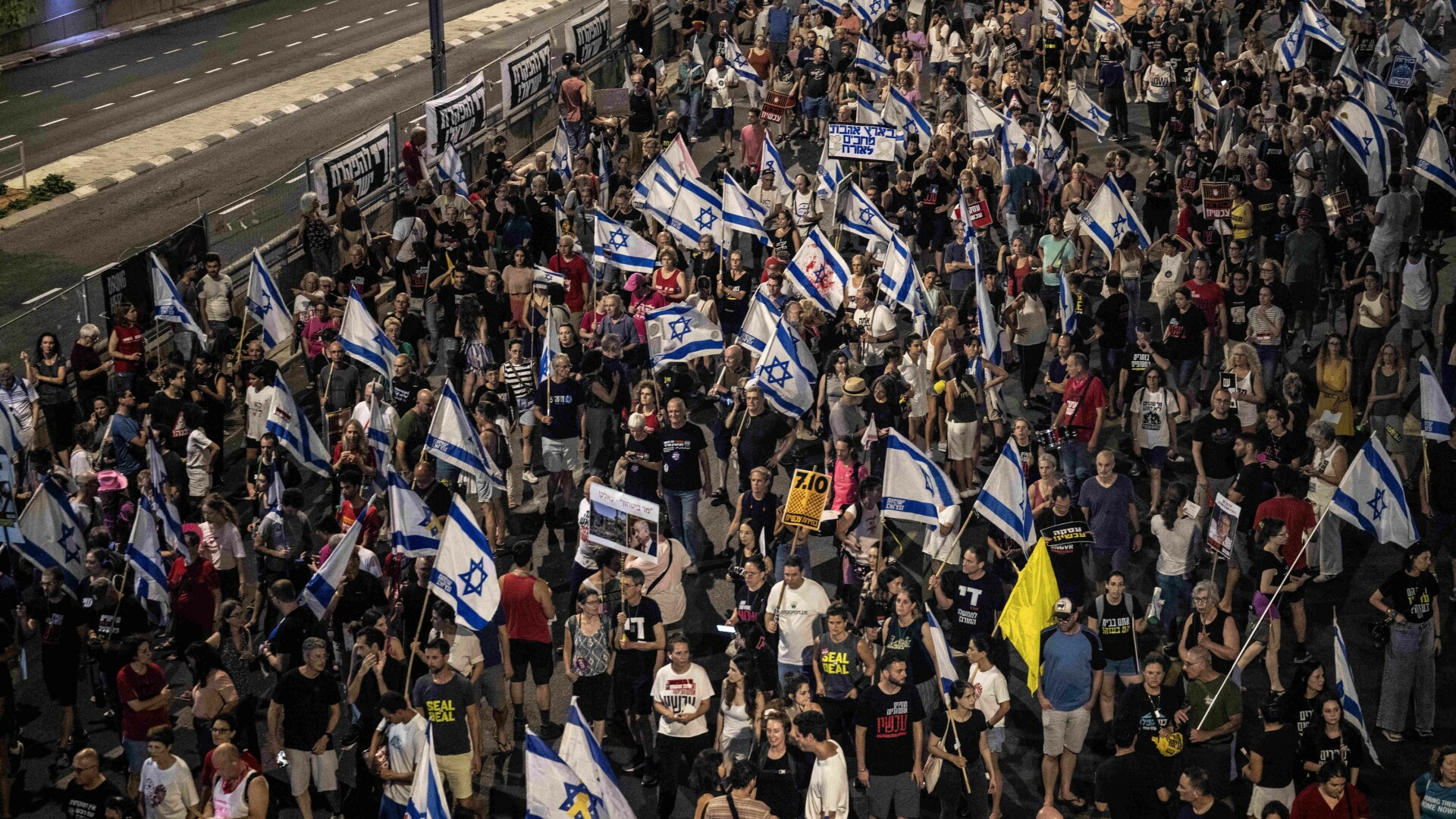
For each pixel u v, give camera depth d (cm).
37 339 2181
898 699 1266
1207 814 1195
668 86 3503
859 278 2220
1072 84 2944
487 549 1401
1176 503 1566
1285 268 2255
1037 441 1897
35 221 3338
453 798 1362
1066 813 1385
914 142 2738
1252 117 2923
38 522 1664
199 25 5481
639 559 1509
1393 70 3219
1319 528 1725
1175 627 1591
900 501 1539
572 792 1145
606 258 2370
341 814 1370
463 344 2220
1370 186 2644
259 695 1603
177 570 1628
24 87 4544
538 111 3472
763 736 1293
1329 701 1272
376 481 1848
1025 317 2138
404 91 4388
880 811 1298
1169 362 2075
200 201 3425
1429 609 1449
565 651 1434
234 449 2208
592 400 1894
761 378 1855
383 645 1376
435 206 2597
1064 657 1335
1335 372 1891
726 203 2480
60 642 1498
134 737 1420
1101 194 2350
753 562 1465
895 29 3694
